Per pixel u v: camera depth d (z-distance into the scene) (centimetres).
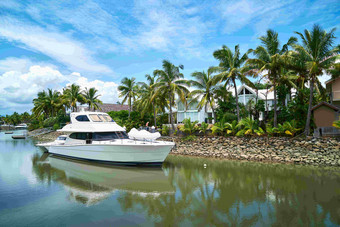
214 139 2020
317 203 739
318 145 1521
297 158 1498
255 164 1432
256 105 2403
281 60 1711
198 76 2398
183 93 2331
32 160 1566
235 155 1709
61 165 1382
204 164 1433
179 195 836
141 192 874
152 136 1356
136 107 3472
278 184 966
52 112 5125
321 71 1592
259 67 1912
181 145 2122
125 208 714
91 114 1577
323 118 1694
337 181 1003
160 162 1355
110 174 1159
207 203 750
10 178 1084
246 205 729
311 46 1573
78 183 997
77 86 4631
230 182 1005
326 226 581
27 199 797
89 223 612
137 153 1298
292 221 611
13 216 657
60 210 700
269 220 618
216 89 2348
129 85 3403
